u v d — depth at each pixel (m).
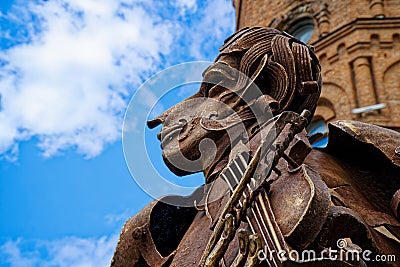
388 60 31.72
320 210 3.27
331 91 31.61
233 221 3.38
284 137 3.65
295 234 3.22
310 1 34.78
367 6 33.41
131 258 4.42
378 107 30.09
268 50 4.43
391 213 4.20
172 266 4.04
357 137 4.29
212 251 3.35
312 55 4.43
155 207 4.55
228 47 4.49
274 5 36.00
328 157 4.44
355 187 4.30
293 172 3.49
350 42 32.38
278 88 4.29
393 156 4.19
